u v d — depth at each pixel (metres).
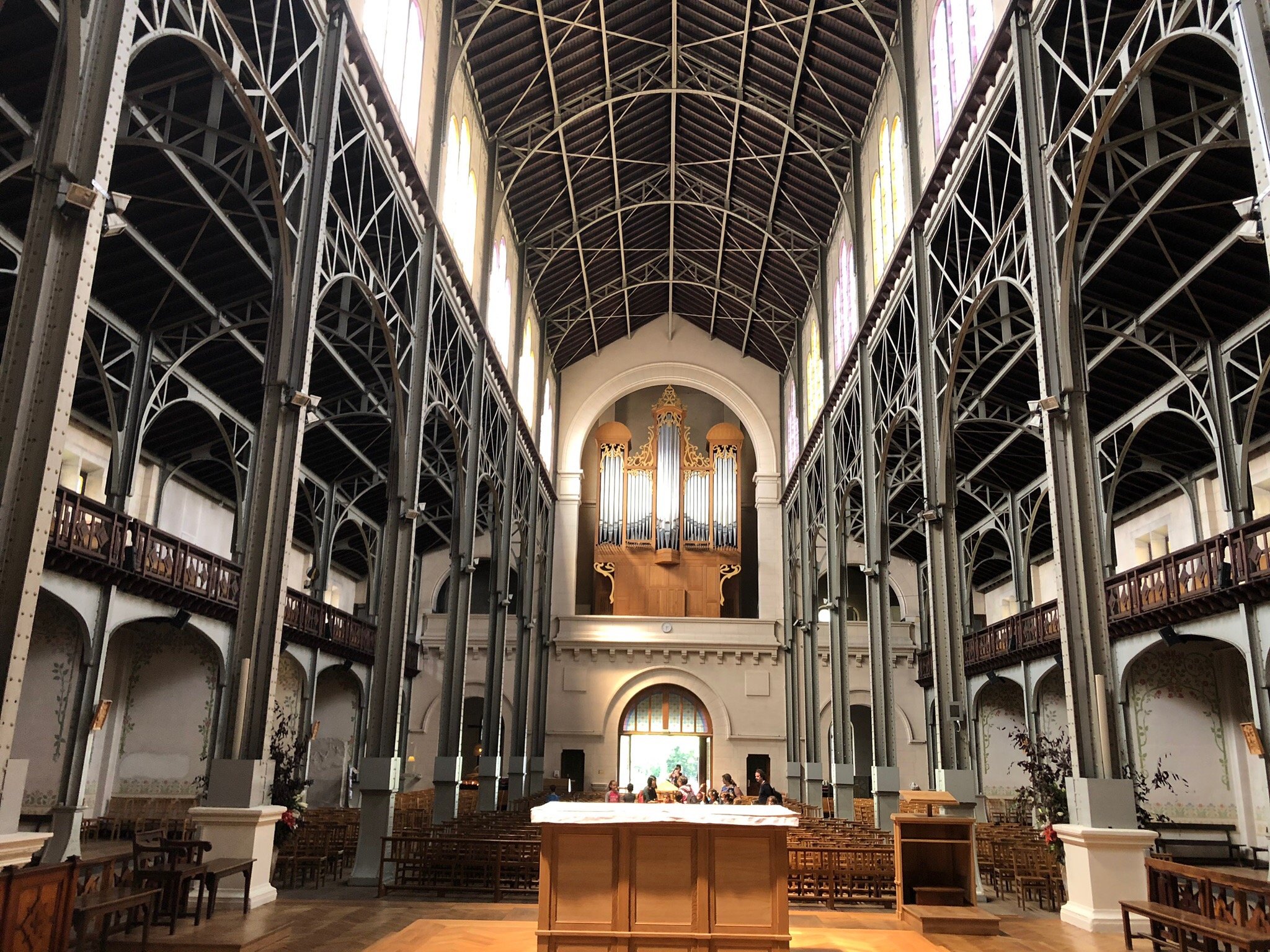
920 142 20.88
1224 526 23.34
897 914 12.53
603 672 40.16
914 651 39.56
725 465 43.69
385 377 25.03
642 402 46.00
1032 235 13.83
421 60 20.08
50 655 19.86
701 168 32.47
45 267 8.05
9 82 13.57
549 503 40.69
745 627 40.22
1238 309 18.75
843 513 28.88
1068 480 12.86
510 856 15.36
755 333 41.50
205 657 23.97
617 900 8.52
